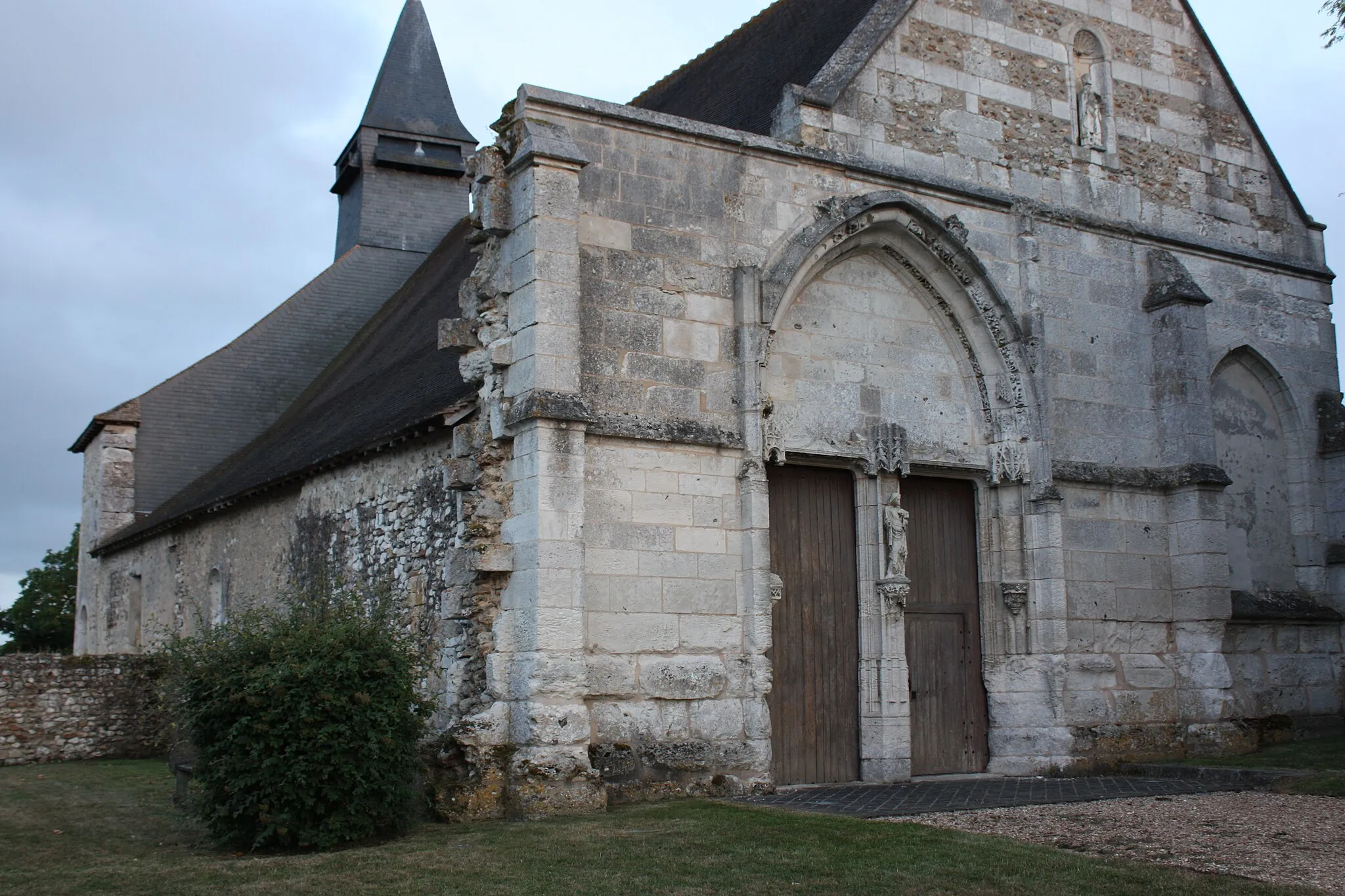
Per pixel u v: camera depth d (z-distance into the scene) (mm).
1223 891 6676
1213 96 15359
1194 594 13383
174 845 8992
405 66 26984
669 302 10914
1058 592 12539
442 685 10875
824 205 11859
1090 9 14445
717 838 8156
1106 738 12633
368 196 25906
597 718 10008
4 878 7715
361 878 7297
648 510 10523
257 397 24562
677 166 11164
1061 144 13891
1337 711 14625
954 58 13227
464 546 10508
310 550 15195
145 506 23641
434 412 11672
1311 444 15320
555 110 10641
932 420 12656
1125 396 13758
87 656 18375
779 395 11680
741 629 10820
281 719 8469
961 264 12703
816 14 15344
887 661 11891
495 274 10773
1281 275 15484
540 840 8203
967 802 10008
